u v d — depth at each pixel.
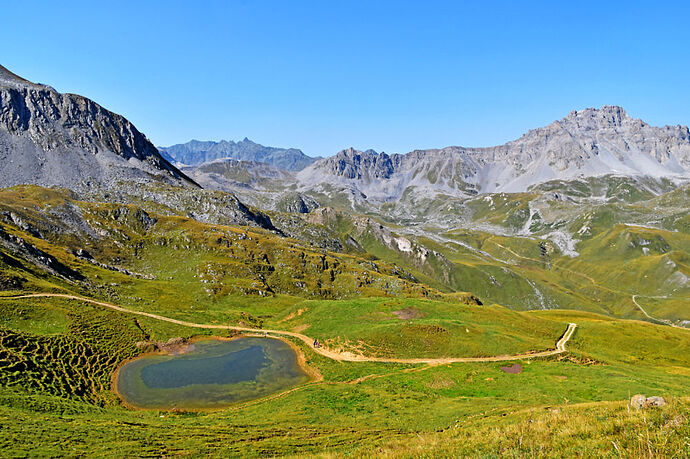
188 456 33.81
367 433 41.38
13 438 32.31
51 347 67.56
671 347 94.38
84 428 38.94
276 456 33.69
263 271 184.88
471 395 59.84
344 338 90.19
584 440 19.16
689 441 15.88
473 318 101.00
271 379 72.56
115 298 117.00
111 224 188.75
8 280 89.12
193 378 71.75
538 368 72.31
